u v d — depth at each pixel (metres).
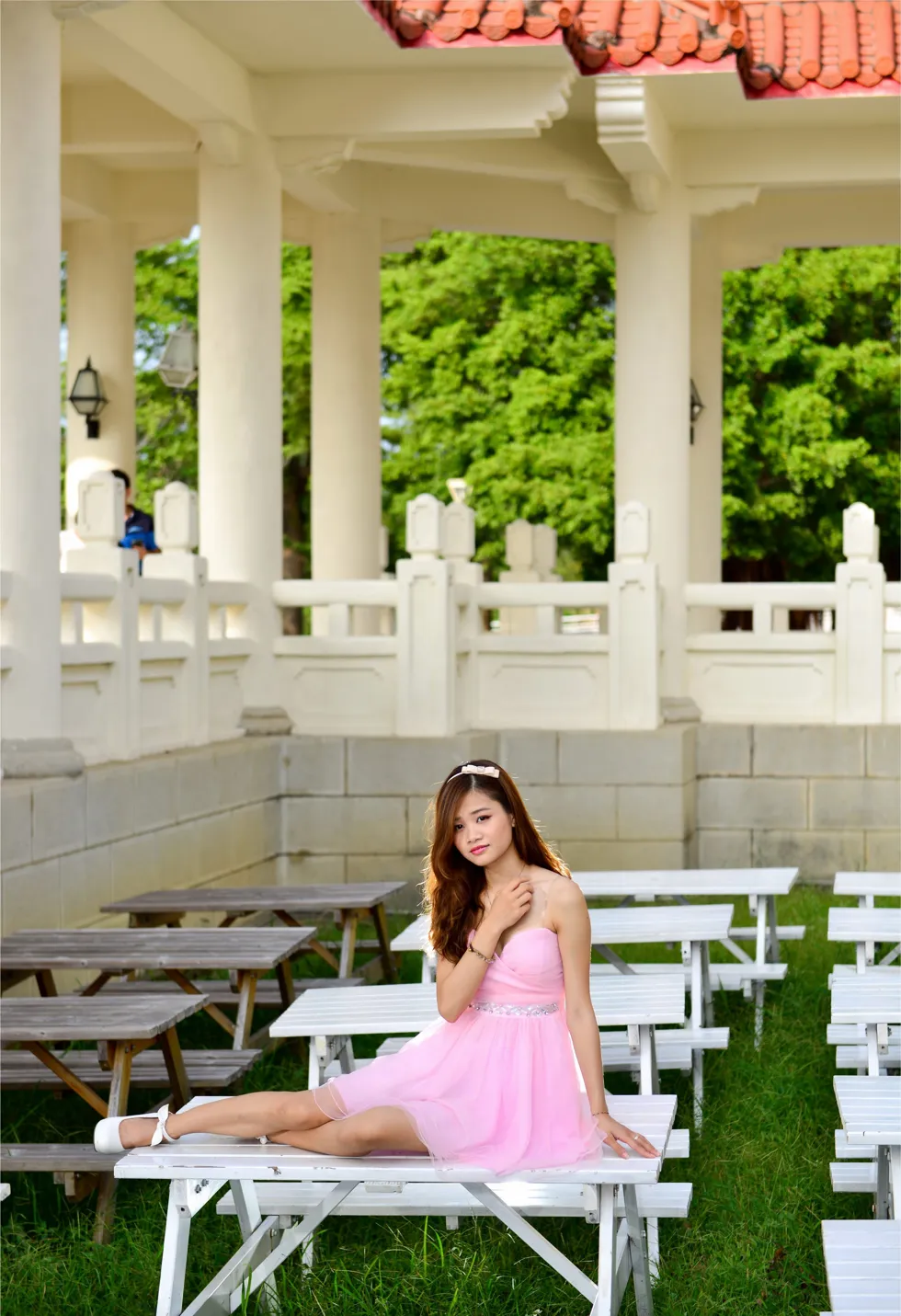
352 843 9.99
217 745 9.43
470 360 23.83
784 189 11.66
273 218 10.16
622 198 11.07
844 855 10.52
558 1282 4.52
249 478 10.16
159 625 8.96
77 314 12.74
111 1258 4.77
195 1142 4.20
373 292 13.05
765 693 10.88
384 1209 4.50
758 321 23.47
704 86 9.88
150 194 12.62
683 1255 4.69
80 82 10.59
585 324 23.91
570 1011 4.08
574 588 10.41
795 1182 5.15
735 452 23.55
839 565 10.76
